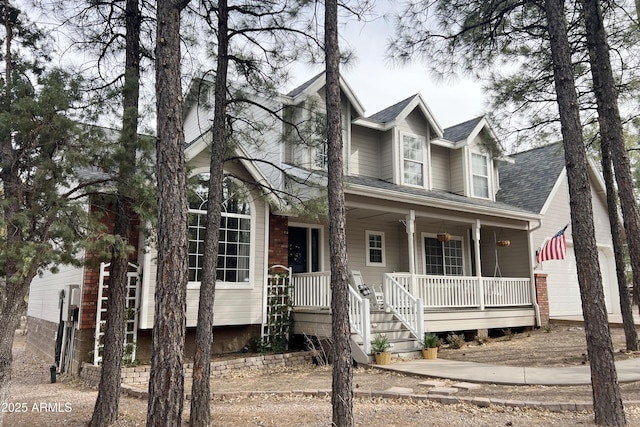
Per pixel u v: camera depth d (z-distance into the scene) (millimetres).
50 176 5414
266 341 11086
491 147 10992
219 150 6859
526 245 15883
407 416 6148
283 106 8234
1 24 6586
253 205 11211
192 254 10273
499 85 10492
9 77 5879
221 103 7016
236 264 10867
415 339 10945
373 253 14812
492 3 8891
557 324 15797
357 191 11484
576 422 5758
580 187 6207
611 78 9852
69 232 5145
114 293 6336
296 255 13312
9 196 5180
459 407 6508
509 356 10469
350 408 5188
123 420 6238
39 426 6285
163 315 4715
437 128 15570
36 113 5168
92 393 8320
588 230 6105
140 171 6137
